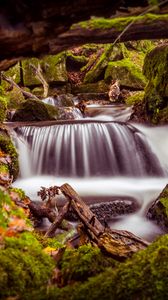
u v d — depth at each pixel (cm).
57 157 977
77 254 285
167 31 288
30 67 1772
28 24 204
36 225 503
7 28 202
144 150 1030
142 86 1709
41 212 514
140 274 231
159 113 1090
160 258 238
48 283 259
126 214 676
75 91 1864
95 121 1082
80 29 244
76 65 1992
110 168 999
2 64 239
